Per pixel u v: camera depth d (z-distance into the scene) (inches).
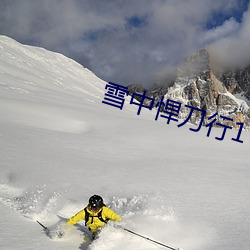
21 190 343.0
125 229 216.5
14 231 221.0
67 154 587.2
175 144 846.5
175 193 355.3
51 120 1111.6
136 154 669.9
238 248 205.0
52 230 226.4
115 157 617.3
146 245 209.0
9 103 1234.6
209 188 383.6
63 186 365.4
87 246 209.5
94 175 434.9
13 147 580.1
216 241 219.0
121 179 419.5
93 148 684.7
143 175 451.5
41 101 1592.0
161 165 537.6
